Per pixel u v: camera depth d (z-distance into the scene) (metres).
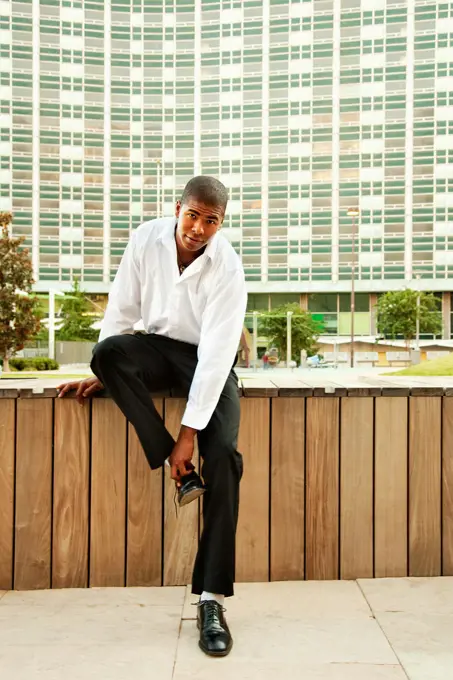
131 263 2.12
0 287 19.66
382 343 44.22
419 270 50.12
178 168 52.34
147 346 2.10
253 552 2.44
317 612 2.13
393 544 2.46
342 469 2.44
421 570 2.46
